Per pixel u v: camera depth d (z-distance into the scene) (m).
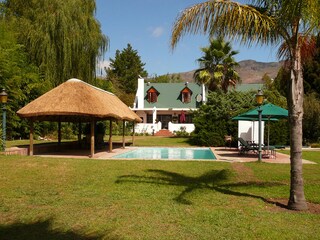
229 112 26.39
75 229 5.70
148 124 42.94
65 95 15.99
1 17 28.50
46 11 26.98
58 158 14.45
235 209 7.00
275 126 24.83
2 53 22.72
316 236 5.46
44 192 8.38
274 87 35.38
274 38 7.52
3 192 8.32
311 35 7.24
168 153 22.19
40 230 5.64
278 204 7.54
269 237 5.38
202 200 7.75
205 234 5.48
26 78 25.55
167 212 6.69
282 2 6.86
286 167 13.16
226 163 14.08
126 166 12.63
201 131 27.06
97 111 15.60
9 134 25.44
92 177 10.40
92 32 28.62
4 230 5.63
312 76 31.33
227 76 32.47
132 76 78.56
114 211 6.75
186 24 7.23
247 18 6.99
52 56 26.66
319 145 26.89
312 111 27.81
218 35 7.37
